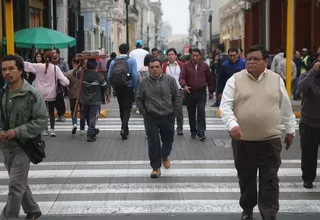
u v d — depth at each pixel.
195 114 11.95
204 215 6.47
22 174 5.55
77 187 7.86
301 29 26.58
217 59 19.23
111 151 10.62
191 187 7.81
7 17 13.62
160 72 8.27
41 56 12.68
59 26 26.48
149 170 8.92
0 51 18.08
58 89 12.37
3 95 5.55
